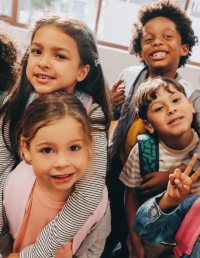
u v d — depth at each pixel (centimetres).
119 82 120
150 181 95
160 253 92
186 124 95
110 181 115
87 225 77
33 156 70
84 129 70
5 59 107
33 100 77
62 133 66
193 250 78
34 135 68
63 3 312
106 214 84
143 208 84
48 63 74
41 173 70
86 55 81
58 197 75
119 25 309
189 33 119
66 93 73
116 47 318
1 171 80
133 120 112
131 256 99
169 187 76
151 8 117
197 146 99
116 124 123
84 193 74
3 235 81
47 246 72
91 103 84
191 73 299
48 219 76
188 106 97
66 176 69
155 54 112
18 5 303
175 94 96
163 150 99
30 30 83
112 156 115
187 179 74
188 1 277
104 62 311
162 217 79
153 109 97
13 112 83
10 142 81
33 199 75
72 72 78
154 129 100
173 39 112
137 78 122
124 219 113
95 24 311
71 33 76
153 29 112
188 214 81
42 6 310
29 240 78
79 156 70
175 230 84
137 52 130
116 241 116
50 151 69
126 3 299
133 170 102
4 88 103
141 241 96
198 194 93
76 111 69
